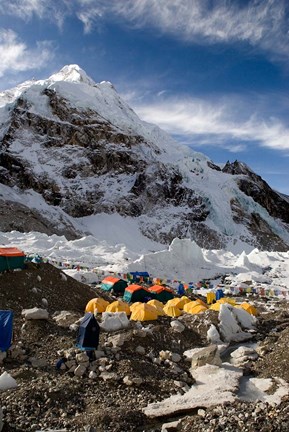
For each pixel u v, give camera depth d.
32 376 12.14
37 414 10.19
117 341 15.00
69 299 20.56
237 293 33.03
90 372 12.57
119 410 10.71
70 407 10.77
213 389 12.43
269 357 15.16
